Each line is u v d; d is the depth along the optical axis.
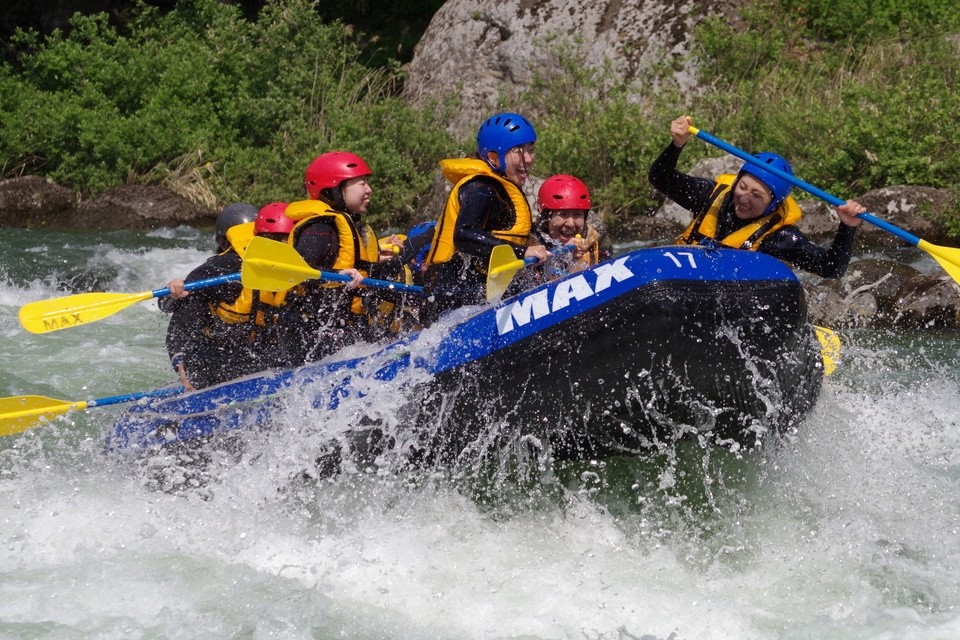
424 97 44.62
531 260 14.55
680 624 12.09
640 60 41.03
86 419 18.28
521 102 41.34
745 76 39.97
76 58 45.28
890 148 32.84
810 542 14.05
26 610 12.01
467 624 12.17
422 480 14.81
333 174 15.48
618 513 15.01
